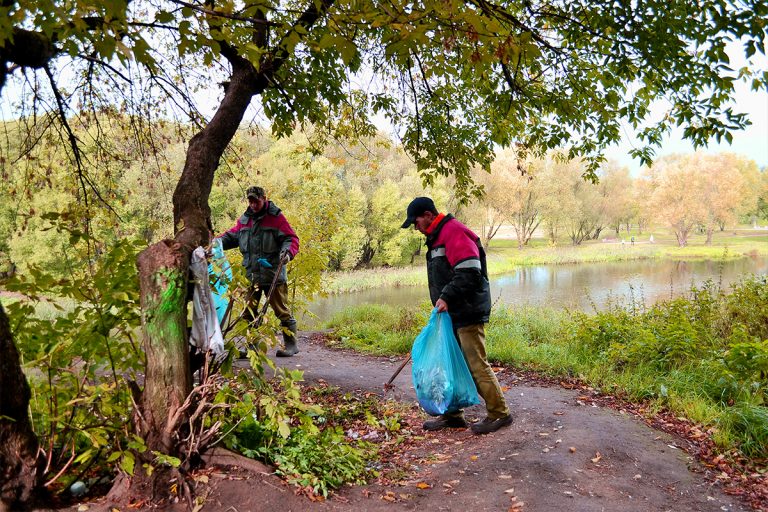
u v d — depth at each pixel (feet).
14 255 37.06
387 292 86.17
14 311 9.68
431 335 14.01
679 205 203.10
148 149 18.42
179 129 18.54
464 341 13.98
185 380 9.57
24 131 16.03
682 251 169.17
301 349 25.27
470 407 16.33
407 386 18.83
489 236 186.09
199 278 10.23
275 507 9.02
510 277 106.52
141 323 9.43
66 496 9.05
